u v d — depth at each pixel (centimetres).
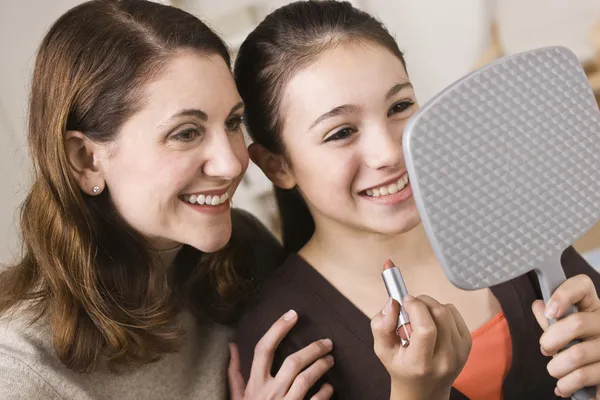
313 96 79
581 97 60
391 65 79
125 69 79
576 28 173
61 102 83
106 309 85
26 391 81
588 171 60
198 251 99
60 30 85
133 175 81
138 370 88
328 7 85
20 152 162
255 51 85
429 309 66
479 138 56
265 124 86
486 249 57
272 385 84
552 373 64
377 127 78
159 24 81
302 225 102
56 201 86
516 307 88
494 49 176
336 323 89
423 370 66
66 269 85
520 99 58
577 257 93
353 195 82
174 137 79
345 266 90
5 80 160
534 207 58
